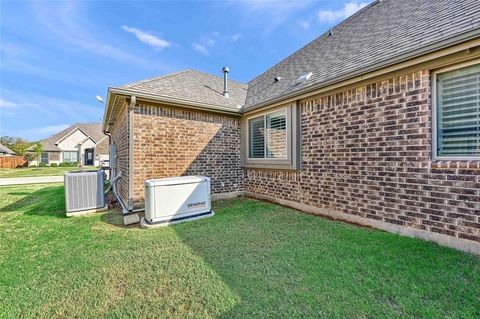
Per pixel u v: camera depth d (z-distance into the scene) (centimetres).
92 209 675
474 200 354
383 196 469
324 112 587
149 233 486
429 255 353
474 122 366
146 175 682
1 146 4347
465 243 363
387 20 637
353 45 646
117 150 973
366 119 496
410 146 427
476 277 295
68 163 3950
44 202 843
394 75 446
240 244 416
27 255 387
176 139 737
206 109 776
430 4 558
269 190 771
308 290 278
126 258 370
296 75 785
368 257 353
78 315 248
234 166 866
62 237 470
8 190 1171
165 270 331
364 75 482
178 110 742
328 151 578
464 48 350
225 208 688
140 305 260
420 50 386
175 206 566
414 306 246
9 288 295
